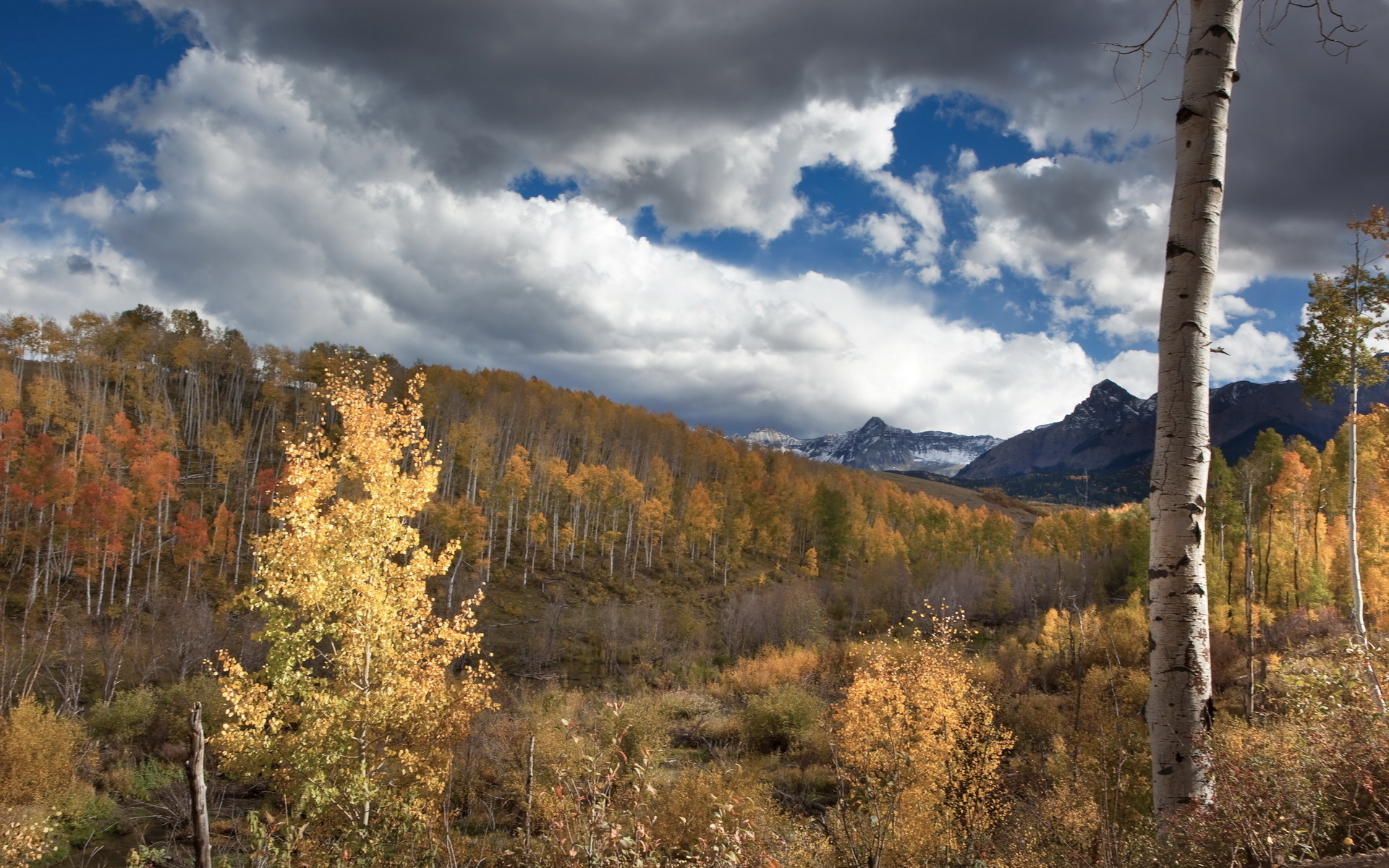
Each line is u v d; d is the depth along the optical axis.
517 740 16.83
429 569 11.09
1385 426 30.00
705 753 25.16
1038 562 62.94
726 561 79.00
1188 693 4.40
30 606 42.28
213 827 12.82
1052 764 12.35
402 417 10.96
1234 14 4.89
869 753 13.17
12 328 74.50
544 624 55.50
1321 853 4.18
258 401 98.12
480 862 5.64
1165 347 4.82
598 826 4.27
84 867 14.22
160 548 56.72
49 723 19.52
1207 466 4.64
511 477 74.44
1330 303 14.44
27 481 47.91
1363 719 4.69
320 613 10.20
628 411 129.88
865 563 86.19
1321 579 37.66
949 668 14.95
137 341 83.38
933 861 9.41
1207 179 4.80
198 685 27.52
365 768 8.63
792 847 8.84
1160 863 4.17
